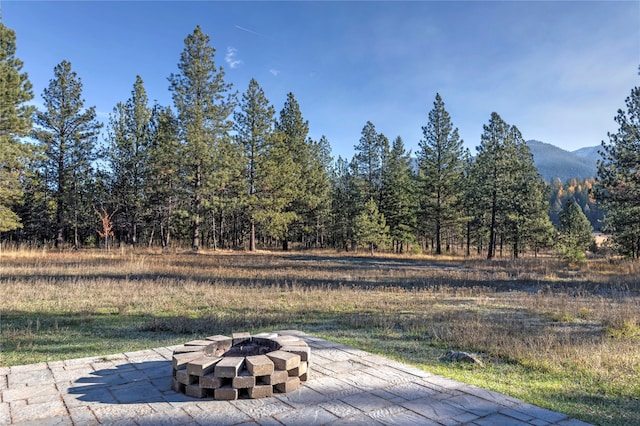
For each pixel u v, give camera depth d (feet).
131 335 21.52
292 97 124.57
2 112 70.59
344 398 12.02
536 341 19.53
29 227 127.95
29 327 22.53
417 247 119.03
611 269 67.46
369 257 97.66
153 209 106.32
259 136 104.12
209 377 12.17
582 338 20.53
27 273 48.83
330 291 37.96
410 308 30.63
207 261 72.28
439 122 116.98
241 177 100.68
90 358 16.29
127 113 112.16
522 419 10.52
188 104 94.32
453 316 27.07
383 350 18.60
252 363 12.35
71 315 26.53
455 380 13.75
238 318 25.61
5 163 75.41
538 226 106.22
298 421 10.41
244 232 138.82
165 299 32.83
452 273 59.11
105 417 10.69
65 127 102.06
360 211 127.44
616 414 11.38
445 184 116.67
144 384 13.26
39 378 13.82
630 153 65.87
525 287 45.60
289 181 105.91
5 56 72.74
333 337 21.20
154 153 97.25
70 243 132.77
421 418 10.56
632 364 16.30
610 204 71.26
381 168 134.51
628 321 23.84
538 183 119.75
